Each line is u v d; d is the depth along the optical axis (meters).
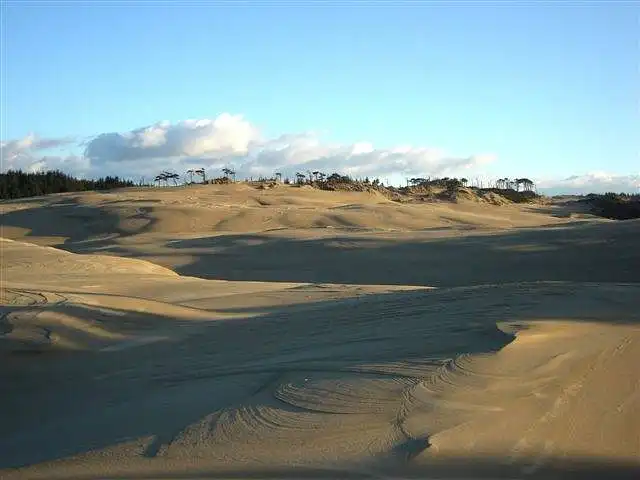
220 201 75.88
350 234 36.41
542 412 5.50
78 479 5.24
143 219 55.75
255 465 5.00
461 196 103.19
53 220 58.56
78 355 10.14
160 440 5.91
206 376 8.12
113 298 14.30
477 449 4.88
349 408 5.91
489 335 7.91
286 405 6.27
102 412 7.38
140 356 9.76
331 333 9.57
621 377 6.31
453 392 6.00
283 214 58.44
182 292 17.27
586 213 103.88
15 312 12.46
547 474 4.55
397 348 7.93
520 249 26.52
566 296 10.64
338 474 4.71
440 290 13.24
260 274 28.08
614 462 4.70
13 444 6.81
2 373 9.41
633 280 21.30
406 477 4.58
